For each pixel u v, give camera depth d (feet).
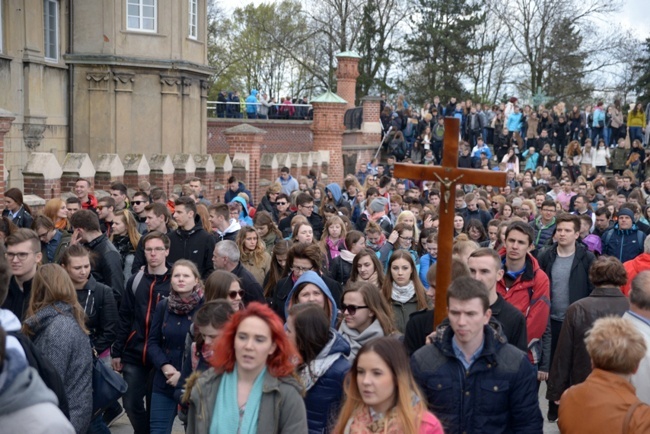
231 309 18.13
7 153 67.05
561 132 109.09
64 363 18.38
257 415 14.34
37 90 70.59
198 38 85.15
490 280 20.16
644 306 18.63
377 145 113.70
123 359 24.11
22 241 21.12
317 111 107.86
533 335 24.29
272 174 84.17
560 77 176.86
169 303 22.30
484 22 182.60
